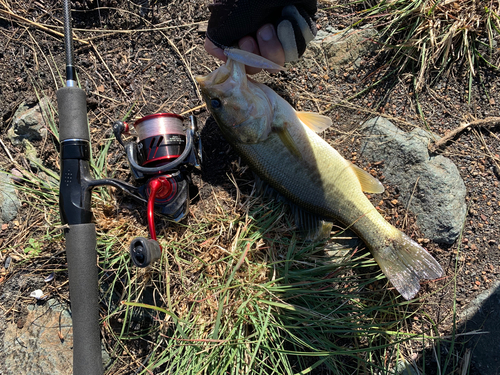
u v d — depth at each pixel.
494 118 0.44
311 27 0.36
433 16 0.44
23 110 0.48
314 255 0.44
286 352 0.40
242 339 0.41
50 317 0.45
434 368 0.44
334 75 0.47
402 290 0.41
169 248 0.44
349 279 0.43
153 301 0.45
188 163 0.40
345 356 0.45
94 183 0.37
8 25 0.49
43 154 0.47
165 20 0.48
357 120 0.46
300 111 0.46
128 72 0.48
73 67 0.38
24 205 0.47
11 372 0.44
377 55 0.46
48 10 0.48
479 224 0.44
